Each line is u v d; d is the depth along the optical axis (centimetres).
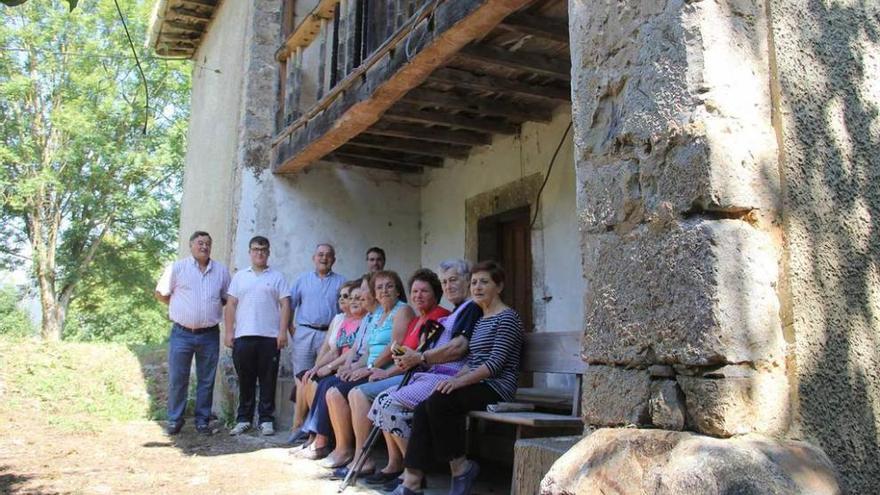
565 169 601
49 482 440
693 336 194
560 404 424
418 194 823
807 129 213
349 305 549
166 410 752
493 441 519
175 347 645
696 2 207
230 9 887
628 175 222
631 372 216
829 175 215
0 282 2300
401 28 459
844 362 206
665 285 205
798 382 197
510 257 708
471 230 725
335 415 472
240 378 641
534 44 488
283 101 740
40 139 1856
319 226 768
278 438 609
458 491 360
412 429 370
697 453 181
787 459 180
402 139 712
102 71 1791
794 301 201
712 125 200
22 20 1758
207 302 648
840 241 213
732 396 189
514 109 603
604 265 229
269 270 655
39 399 748
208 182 909
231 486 427
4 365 820
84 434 627
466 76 530
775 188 205
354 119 557
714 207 197
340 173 787
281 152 721
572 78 255
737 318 192
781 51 213
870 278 217
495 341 379
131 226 2064
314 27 670
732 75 205
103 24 1806
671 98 209
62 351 901
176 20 998
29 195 1783
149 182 1998
